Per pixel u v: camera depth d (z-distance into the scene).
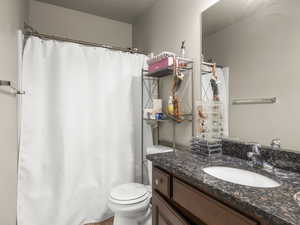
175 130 1.76
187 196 0.86
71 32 2.24
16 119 1.38
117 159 1.86
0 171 0.99
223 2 1.26
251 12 1.09
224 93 1.26
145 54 2.26
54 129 1.58
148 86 2.03
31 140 1.48
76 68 1.68
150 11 2.17
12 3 1.25
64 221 1.58
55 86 1.59
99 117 1.78
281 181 0.79
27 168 1.46
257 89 1.07
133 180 1.94
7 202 1.14
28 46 1.50
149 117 1.79
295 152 0.90
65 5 2.15
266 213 0.52
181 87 1.66
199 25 1.45
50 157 1.56
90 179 1.73
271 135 1.00
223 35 1.26
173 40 1.74
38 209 1.49
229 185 0.72
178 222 0.87
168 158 1.14
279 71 0.96
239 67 1.17
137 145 2.01
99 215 1.75
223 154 1.25
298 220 0.48
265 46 1.02
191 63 1.53
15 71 1.34
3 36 1.05
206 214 0.75
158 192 1.11
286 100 0.94
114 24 2.51
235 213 0.63
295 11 0.89
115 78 1.87
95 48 1.78
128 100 1.92
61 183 1.58
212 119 1.34
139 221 1.52
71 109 1.64
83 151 1.70
